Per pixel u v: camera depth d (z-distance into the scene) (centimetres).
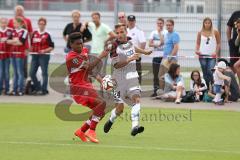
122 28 3484
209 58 5203
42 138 3491
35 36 5459
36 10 8025
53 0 8569
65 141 3391
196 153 3077
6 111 4644
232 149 3206
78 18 5459
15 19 5428
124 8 6062
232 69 5259
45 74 5509
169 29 5331
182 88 5150
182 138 3544
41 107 4862
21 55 5441
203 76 5241
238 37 5141
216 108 4853
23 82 5512
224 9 5616
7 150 3108
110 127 3584
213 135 3659
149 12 6047
